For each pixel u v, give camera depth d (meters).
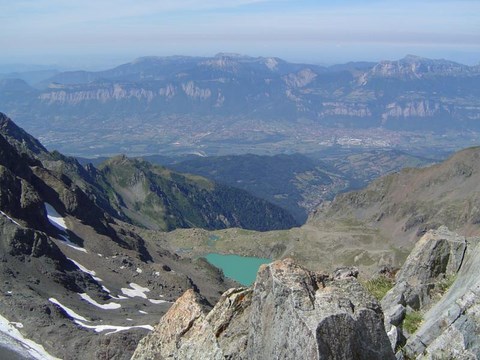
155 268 154.75
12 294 97.88
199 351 25.33
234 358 23.83
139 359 27.25
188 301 27.67
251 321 23.55
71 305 104.94
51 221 157.75
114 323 96.88
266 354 21.95
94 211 183.75
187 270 192.00
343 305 21.11
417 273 38.56
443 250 38.53
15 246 117.50
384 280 42.72
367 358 20.34
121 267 146.88
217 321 25.75
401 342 28.50
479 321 24.73
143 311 114.75
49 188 174.25
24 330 86.06
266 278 23.27
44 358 78.75
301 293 21.50
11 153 163.25
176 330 27.08
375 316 21.06
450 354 24.28
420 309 33.31
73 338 83.56
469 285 28.95
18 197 142.75
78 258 141.00
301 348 20.20
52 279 115.00
